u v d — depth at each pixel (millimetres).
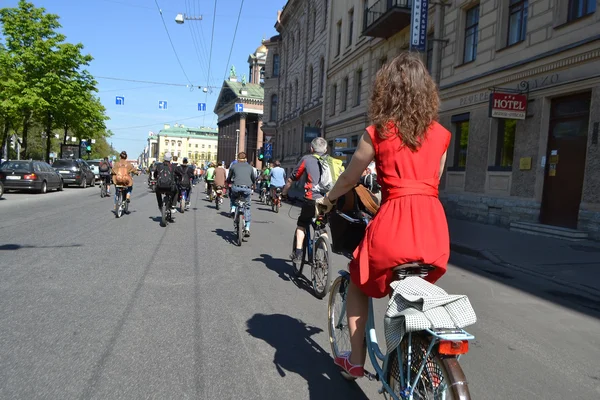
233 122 90250
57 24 28797
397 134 2174
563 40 10750
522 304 5449
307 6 37250
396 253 2109
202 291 5371
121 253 7430
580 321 4875
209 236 9820
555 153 11148
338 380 3203
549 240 9992
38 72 28375
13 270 6008
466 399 1735
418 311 1913
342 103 27656
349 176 2373
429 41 17031
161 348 3633
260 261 7309
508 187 12531
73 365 3262
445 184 15609
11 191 22438
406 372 2156
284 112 46531
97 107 36031
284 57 46875
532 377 3443
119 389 2939
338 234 2908
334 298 3338
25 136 29188
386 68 2281
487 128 13422
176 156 14953
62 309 4492
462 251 9133
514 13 12672
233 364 3398
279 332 4121
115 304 4719
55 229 9805
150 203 17922
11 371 3135
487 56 13508
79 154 39031
